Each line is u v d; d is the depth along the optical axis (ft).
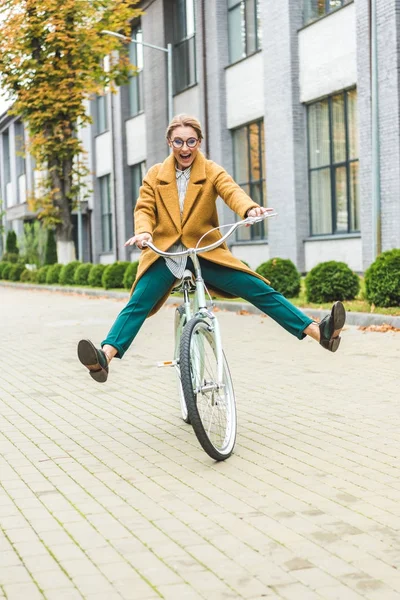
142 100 105.19
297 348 33.60
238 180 80.94
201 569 10.99
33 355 35.53
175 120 17.38
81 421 21.22
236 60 79.10
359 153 59.16
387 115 54.65
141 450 17.79
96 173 126.11
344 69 62.44
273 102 71.20
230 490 14.58
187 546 11.88
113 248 121.39
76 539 12.34
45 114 90.84
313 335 16.90
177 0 91.81
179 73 92.07
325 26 64.34
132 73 95.35
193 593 10.22
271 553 11.49
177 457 17.03
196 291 17.11
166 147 95.86
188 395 15.66
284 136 69.92
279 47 69.56
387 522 12.67
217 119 81.25
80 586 10.57
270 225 73.41
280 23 69.15
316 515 13.08
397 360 29.14
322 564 11.04
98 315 54.39
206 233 16.76
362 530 12.34
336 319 16.49
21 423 21.25
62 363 32.65
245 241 79.87
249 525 12.71
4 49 88.38
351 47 61.46
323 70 65.05
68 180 99.04
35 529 12.87
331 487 14.60
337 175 65.67
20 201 186.09
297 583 10.43
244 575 10.74
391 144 54.44
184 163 17.49
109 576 10.86
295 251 69.72
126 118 110.83
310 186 69.31
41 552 11.85
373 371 27.12
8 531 12.81
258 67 74.59
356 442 17.79
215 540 12.09
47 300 75.10
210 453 16.06
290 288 53.26
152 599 10.09
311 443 17.83
